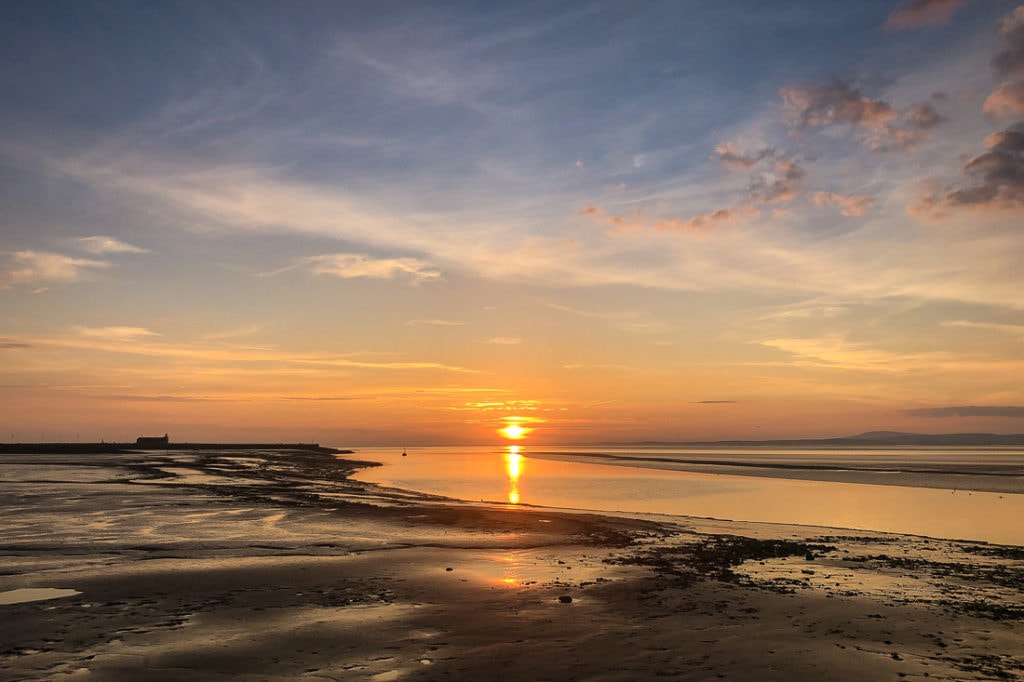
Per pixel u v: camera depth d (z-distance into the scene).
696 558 20.52
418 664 10.53
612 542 23.52
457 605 14.31
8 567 18.19
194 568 18.12
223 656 10.86
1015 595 15.77
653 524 28.92
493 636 12.08
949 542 24.45
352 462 109.19
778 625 12.92
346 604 14.34
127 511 31.11
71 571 17.66
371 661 10.66
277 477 60.12
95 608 13.92
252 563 18.89
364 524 27.38
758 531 27.33
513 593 15.45
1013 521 32.56
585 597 15.13
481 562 19.39
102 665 10.39
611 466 99.69
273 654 10.98
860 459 122.00
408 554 20.56
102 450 139.88
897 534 26.75
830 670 10.37
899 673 10.25
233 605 14.22
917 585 16.84
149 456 112.00
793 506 40.12
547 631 12.41
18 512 30.56
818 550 22.33
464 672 10.19
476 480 65.94
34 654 10.92
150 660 10.65
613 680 9.90
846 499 44.38
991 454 158.88
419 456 162.75
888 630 12.64
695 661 10.75
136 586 15.96
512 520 28.95
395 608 14.03
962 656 11.12
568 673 10.17
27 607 14.01
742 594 15.58
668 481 64.12
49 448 140.00
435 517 29.69
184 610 13.80
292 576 17.19
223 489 44.22
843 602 14.83
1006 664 10.73
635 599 14.98
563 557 20.41
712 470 84.81
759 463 105.25
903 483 58.28
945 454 160.75
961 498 44.69
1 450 133.50
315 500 37.31
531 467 97.69
